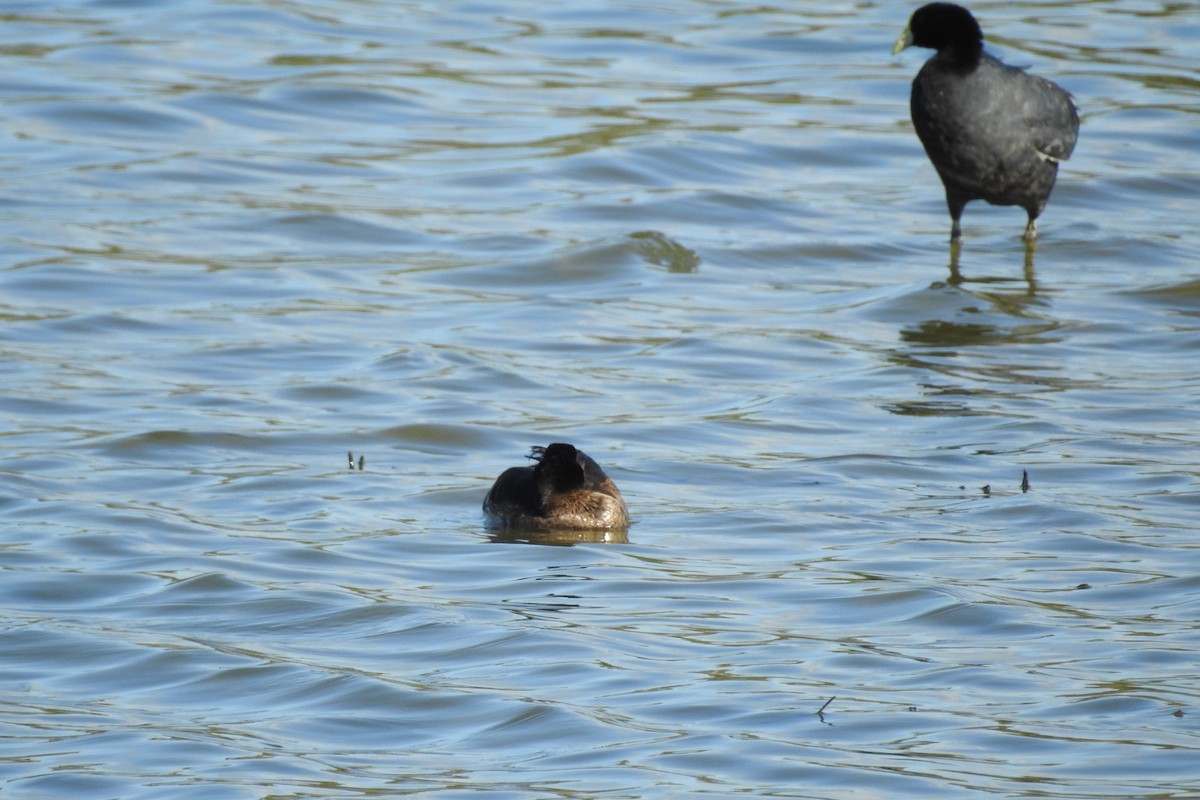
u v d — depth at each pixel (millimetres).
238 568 12117
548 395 16719
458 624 11016
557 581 11961
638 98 28047
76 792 8547
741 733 9242
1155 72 29453
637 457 14938
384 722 9477
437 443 15383
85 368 17109
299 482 14203
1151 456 14922
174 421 15594
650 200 23609
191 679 10141
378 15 32188
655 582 11938
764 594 11688
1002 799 8391
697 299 20156
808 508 13633
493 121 26766
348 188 23688
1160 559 12336
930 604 11398
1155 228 23109
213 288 19812
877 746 9078
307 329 18562
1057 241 22516
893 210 23828
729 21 32375
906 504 13727
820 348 18391
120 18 31078
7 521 13039
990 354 18203
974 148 21172
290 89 27609
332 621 11125
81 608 11352
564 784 8586
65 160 24188
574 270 20984
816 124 27078
